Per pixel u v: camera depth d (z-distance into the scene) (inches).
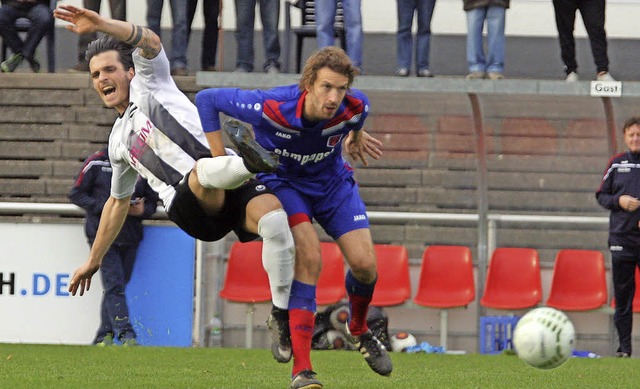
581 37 2217.0
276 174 796.0
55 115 1820.9
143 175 803.4
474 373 1059.3
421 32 1756.9
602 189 1471.5
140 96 789.2
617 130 1644.9
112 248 1462.8
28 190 1763.0
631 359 1382.9
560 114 1651.1
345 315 1470.2
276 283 746.2
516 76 2252.7
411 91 1636.3
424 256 1622.8
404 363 1225.4
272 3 1779.0
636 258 1453.0
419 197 1691.7
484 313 1616.6
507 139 1657.2
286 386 843.4
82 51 1892.2
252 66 1785.2
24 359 1160.8
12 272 1510.8
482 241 1616.6
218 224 781.3
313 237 766.5
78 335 1507.1
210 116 761.0
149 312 1510.8
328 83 727.1
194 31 2223.2
